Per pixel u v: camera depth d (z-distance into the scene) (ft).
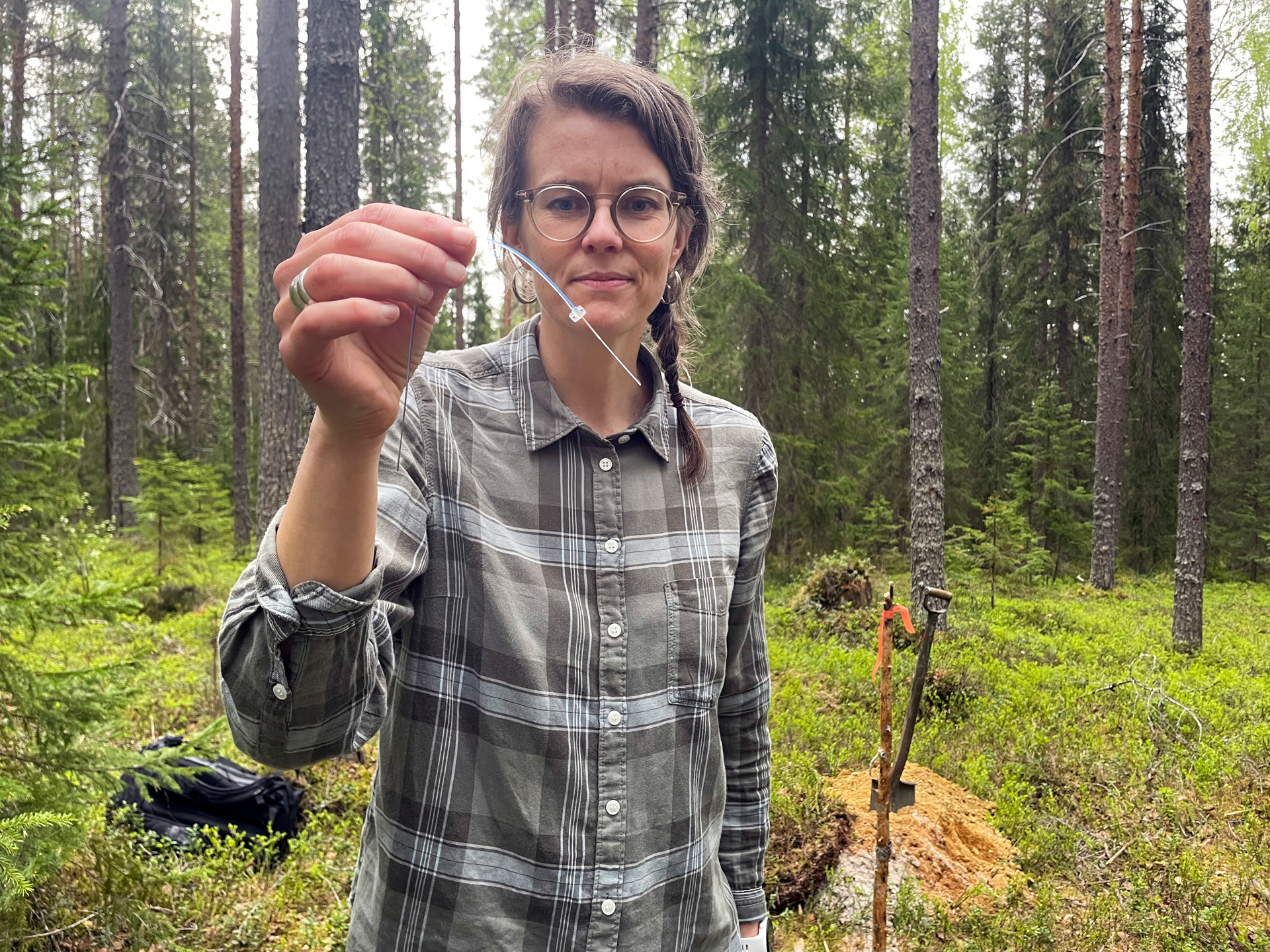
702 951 3.91
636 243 3.41
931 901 11.59
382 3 30.66
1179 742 18.26
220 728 10.37
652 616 3.64
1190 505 29.12
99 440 51.65
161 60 53.93
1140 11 44.06
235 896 11.35
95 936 9.27
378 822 3.46
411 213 2.22
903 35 58.29
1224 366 72.49
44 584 9.53
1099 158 58.44
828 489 43.73
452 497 3.35
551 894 3.34
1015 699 20.29
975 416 61.77
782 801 13.14
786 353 43.29
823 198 46.11
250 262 71.67
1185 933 11.47
